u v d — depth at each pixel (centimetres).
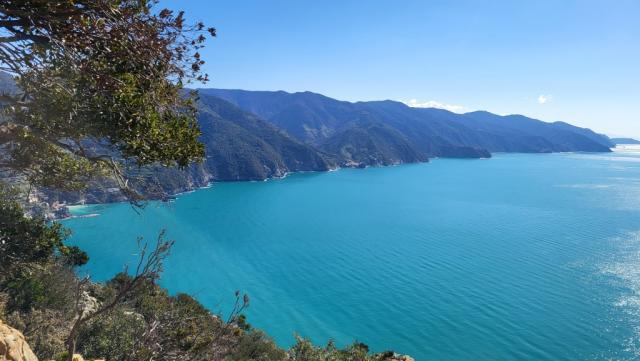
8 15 807
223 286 10225
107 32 888
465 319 8188
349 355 2927
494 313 8375
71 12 848
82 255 2916
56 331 2206
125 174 1152
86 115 997
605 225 15500
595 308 8425
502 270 10819
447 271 10944
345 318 8512
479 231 15075
